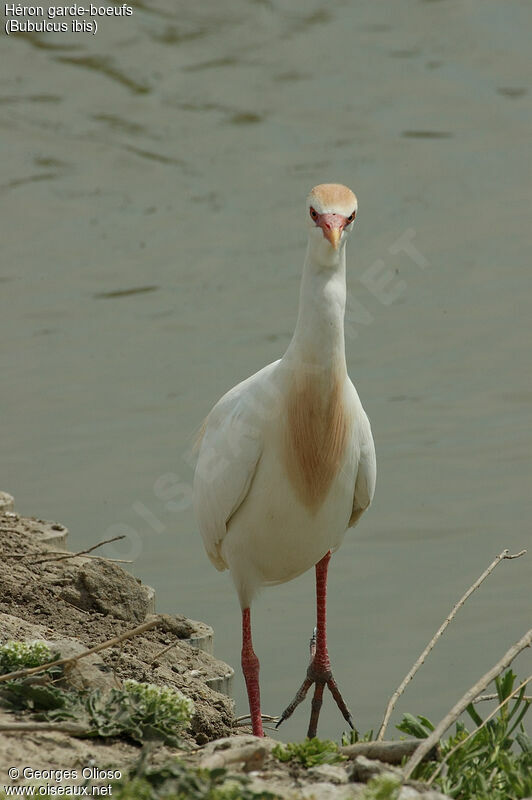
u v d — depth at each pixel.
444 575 12.14
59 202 25.59
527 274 20.78
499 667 5.72
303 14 34.25
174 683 7.17
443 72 31.62
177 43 32.12
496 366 17.39
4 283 21.34
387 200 24.91
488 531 13.02
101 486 13.84
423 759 5.55
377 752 5.57
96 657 7.13
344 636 11.02
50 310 19.91
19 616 7.73
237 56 31.77
